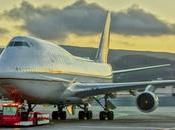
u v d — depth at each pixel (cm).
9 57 5697
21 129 4716
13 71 5534
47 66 5975
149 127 5081
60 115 6975
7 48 5838
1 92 5681
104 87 6247
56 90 6131
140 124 5584
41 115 5375
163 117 7712
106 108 6962
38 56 5897
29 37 6003
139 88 6212
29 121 5128
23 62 5697
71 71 6688
